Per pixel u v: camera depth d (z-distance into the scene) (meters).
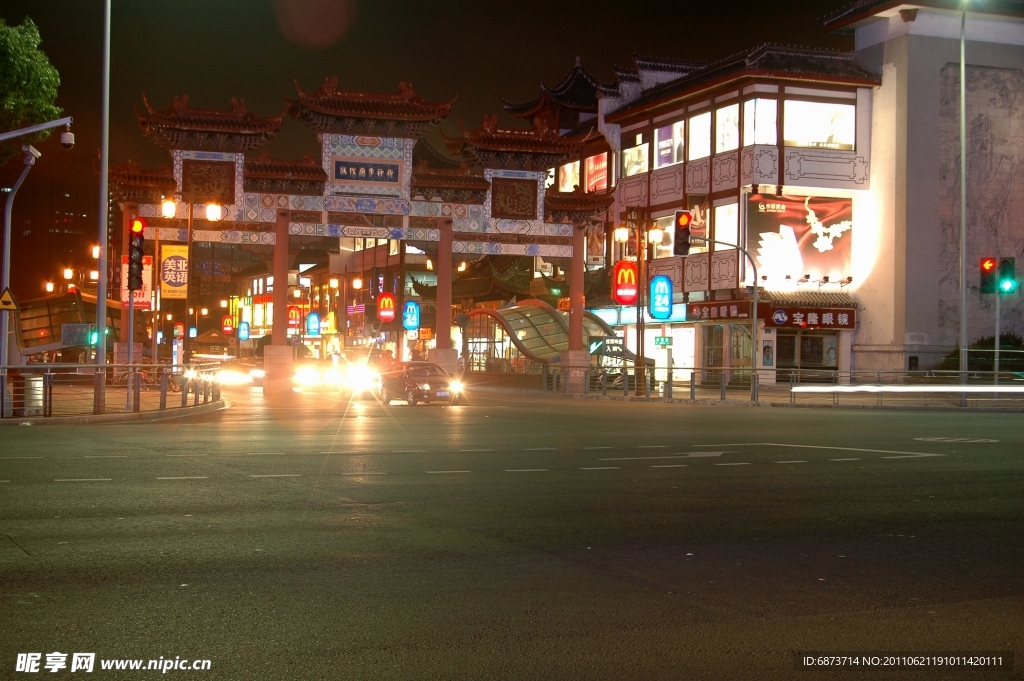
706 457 16.52
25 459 15.18
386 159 45.22
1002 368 49.84
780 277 53.28
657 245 60.53
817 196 54.03
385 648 5.91
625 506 11.29
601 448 17.98
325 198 44.59
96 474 13.47
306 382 52.44
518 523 10.14
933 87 52.44
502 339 56.12
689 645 6.05
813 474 14.34
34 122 26.03
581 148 47.25
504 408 32.72
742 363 54.09
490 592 7.28
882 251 53.12
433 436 20.44
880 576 7.93
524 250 47.16
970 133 53.12
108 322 54.34
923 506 11.48
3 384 24.03
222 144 43.53
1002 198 53.62
